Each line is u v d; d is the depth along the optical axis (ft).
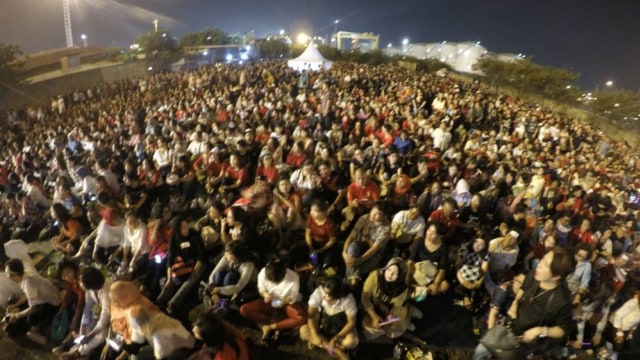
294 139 32.12
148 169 26.08
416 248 16.74
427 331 15.21
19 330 15.80
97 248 19.04
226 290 15.31
